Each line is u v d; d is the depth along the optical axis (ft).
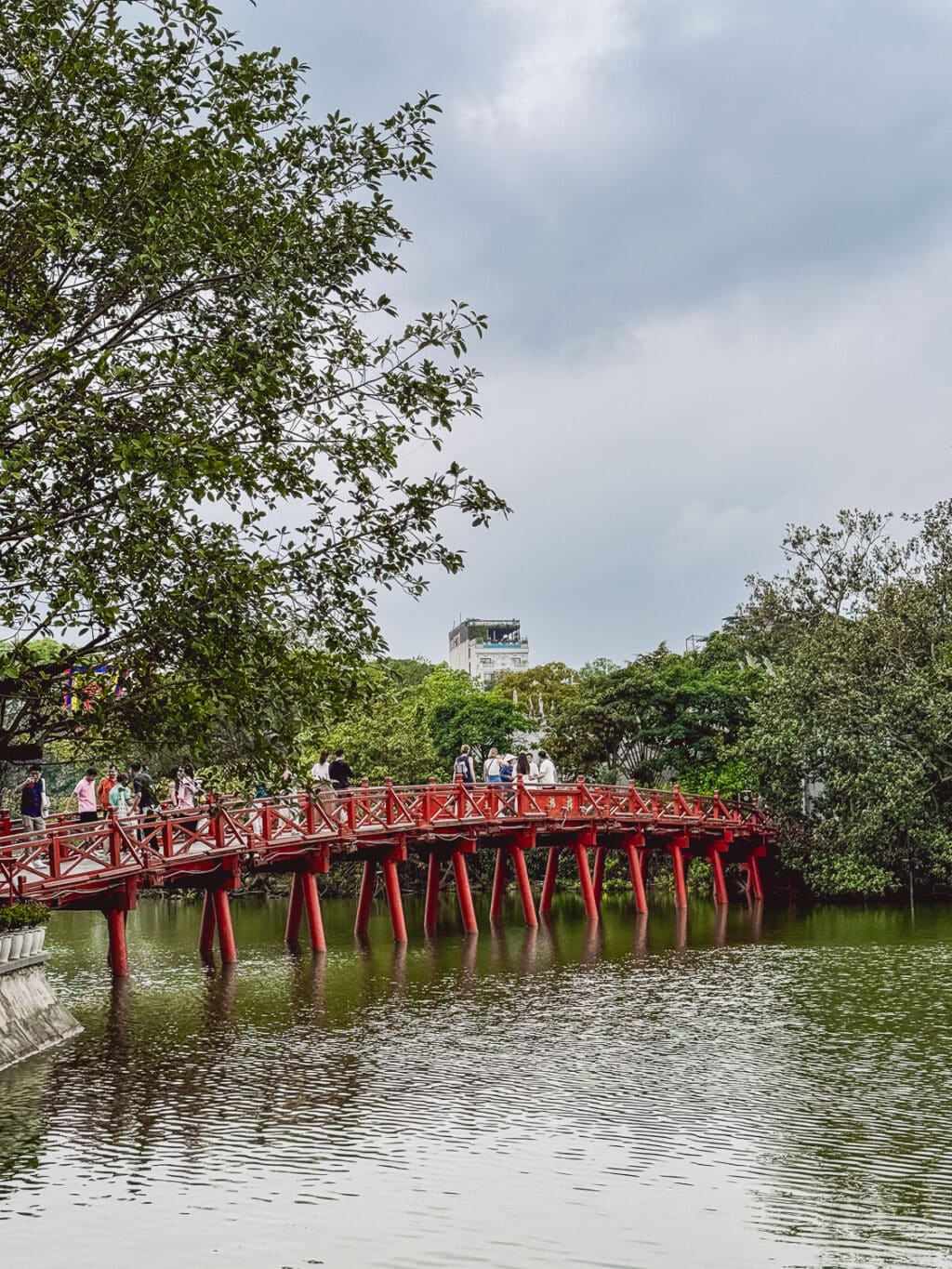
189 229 51.52
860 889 151.12
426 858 181.27
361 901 130.72
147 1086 59.21
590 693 191.42
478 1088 58.34
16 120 51.52
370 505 56.24
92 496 51.44
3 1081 60.44
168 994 88.07
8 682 53.67
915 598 160.66
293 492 55.21
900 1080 58.70
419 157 57.26
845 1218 41.45
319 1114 53.93
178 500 49.65
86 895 93.61
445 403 57.06
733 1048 66.39
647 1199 43.19
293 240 55.21
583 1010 78.84
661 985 88.43
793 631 211.00
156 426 51.70
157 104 53.52
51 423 48.88
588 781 188.24
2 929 70.13
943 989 84.48
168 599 51.34
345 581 56.44
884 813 148.36
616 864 196.54
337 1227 40.88
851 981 88.89
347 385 56.90
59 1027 71.36
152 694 55.16
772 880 178.60
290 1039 70.33
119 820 90.94
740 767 179.32
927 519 170.19
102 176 53.01
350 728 187.42
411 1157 47.85
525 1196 43.55
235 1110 54.65
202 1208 42.73
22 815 88.74
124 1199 43.50
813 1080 58.85
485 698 212.84
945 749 151.02
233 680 52.80
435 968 100.53
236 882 105.09
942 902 156.46
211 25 53.72
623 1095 56.54
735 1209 42.34
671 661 199.62
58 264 53.93
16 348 50.31
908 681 154.30
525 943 118.52
